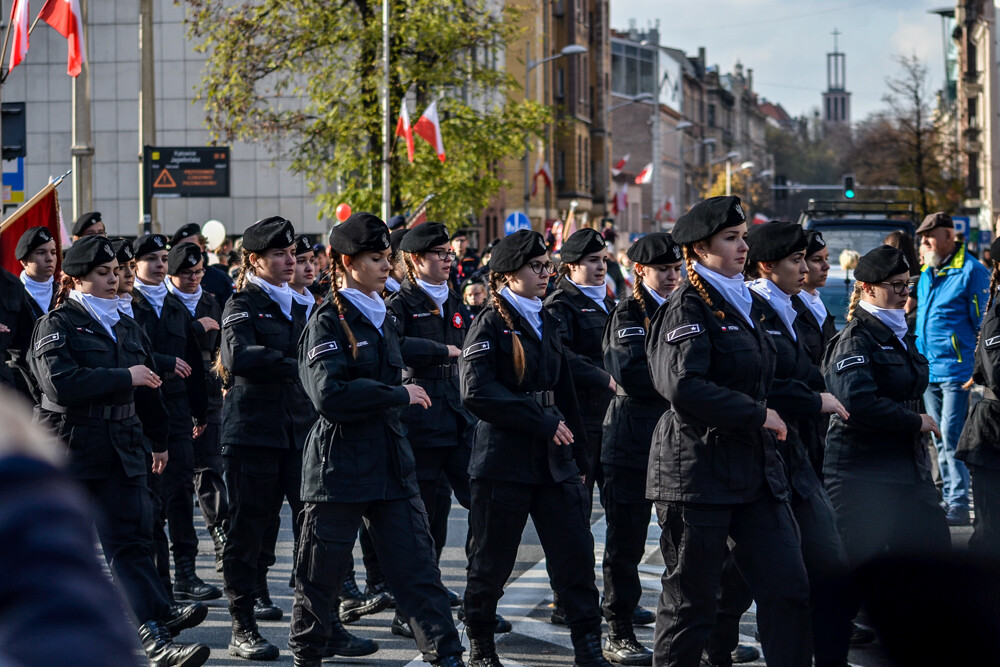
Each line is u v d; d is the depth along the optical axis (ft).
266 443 32.17
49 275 39.63
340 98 128.06
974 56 329.93
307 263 35.60
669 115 490.49
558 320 35.29
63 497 5.15
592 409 34.94
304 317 34.47
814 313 32.19
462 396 28.53
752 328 24.49
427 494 36.37
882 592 19.25
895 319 30.22
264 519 32.17
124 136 164.96
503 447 28.60
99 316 30.04
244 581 31.68
